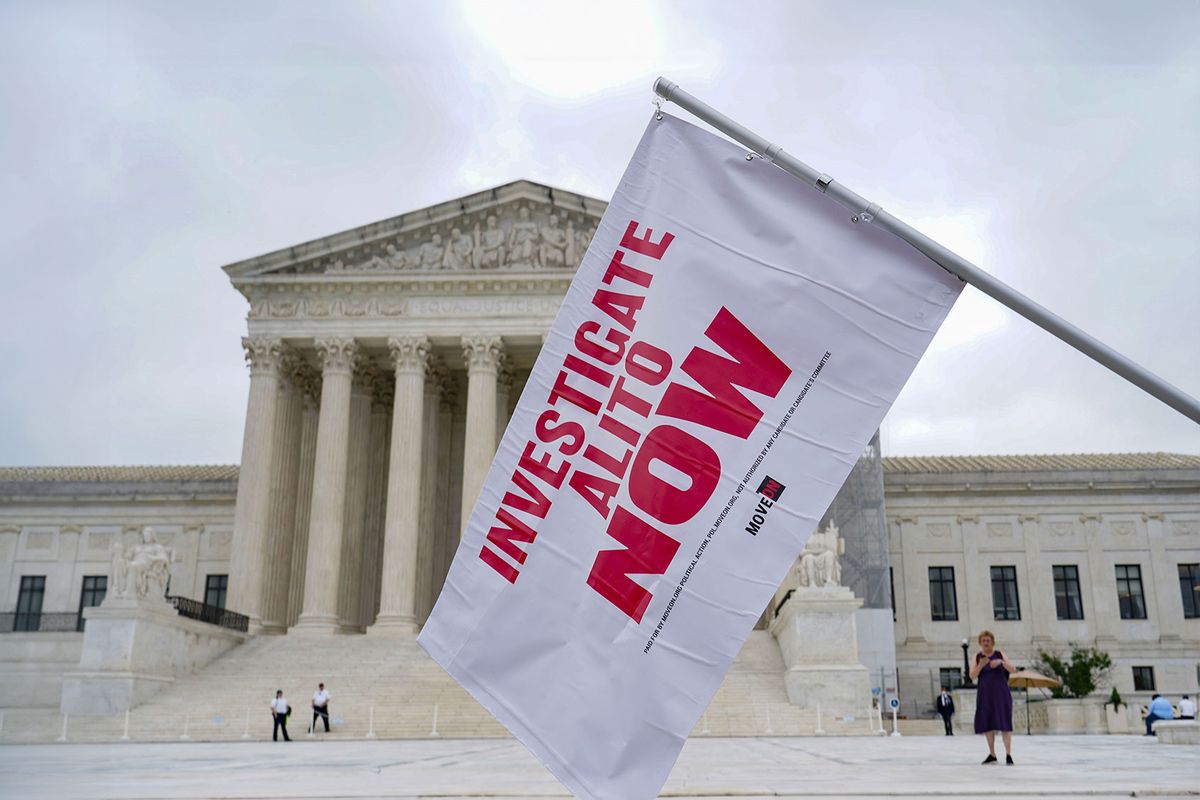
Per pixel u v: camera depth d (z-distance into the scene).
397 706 37.72
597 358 4.83
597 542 4.67
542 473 4.80
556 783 12.16
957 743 26.80
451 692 39.19
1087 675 52.03
